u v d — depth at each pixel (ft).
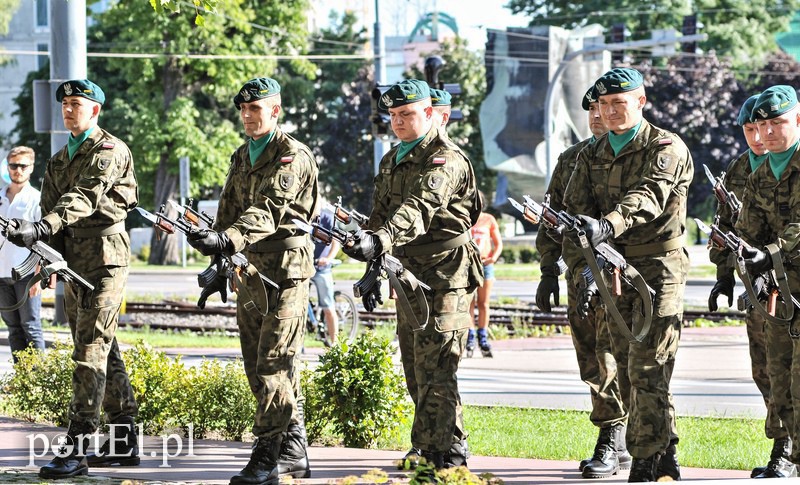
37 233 28.63
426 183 27.50
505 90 188.03
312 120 233.96
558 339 72.90
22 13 246.47
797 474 30.12
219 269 27.12
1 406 41.91
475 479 24.29
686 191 28.43
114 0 164.76
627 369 28.71
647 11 221.87
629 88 28.07
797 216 27.84
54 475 29.81
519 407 44.75
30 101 208.44
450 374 28.71
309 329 64.08
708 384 52.16
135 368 38.52
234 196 29.81
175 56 159.94
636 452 27.68
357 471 31.37
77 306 31.09
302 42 173.37
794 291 27.27
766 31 233.76
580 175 29.55
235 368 39.24
